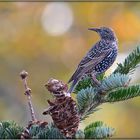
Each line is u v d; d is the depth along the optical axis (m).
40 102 16.17
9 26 17.09
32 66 16.84
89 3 16.97
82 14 17.03
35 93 16.41
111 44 8.20
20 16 17.09
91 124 4.77
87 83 5.86
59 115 4.54
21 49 16.94
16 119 16.67
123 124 15.16
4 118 16.62
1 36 17.00
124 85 4.94
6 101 16.89
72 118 4.54
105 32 8.45
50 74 16.75
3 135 4.58
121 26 16.67
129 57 5.70
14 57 16.97
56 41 16.91
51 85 4.59
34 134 4.48
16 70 16.94
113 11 16.88
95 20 16.92
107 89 4.95
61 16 17.12
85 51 16.83
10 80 16.98
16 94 16.92
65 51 16.88
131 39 16.48
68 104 4.56
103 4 16.86
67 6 17.16
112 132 4.45
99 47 8.04
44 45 16.89
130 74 5.73
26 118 16.67
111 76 5.04
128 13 16.77
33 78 16.72
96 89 5.02
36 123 4.55
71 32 17.02
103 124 4.77
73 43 16.92
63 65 16.78
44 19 17.12
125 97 4.98
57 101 4.55
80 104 5.02
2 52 16.98
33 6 17.16
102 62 7.80
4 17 17.09
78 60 16.80
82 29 17.03
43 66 16.83
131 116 15.17
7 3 17.03
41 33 16.97
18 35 16.98
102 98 5.02
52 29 17.09
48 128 4.54
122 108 15.11
